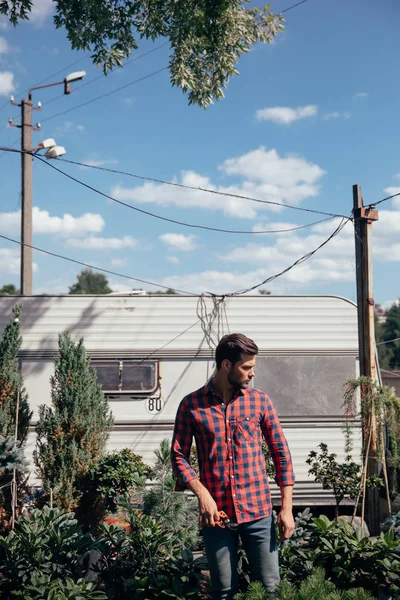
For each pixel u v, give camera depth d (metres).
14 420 7.28
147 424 10.16
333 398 10.34
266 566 3.83
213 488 3.84
